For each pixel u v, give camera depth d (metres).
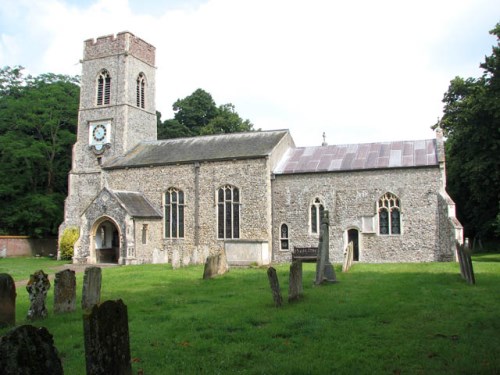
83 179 40.81
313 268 24.22
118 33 41.38
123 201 33.28
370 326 10.25
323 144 40.19
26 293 16.81
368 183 31.39
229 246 30.08
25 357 5.54
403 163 30.95
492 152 32.38
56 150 50.03
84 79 42.31
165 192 35.72
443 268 22.61
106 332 6.77
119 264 32.19
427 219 29.95
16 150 45.44
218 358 8.24
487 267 21.61
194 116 65.31
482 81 38.72
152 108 43.84
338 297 14.04
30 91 50.50
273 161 33.84
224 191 33.97
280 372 7.45
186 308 12.98
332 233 31.75
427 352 8.32
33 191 48.91
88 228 33.75
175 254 25.70
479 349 8.38
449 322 10.48
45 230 47.84
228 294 15.23
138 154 38.91
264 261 30.69
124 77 40.75
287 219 32.81
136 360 8.21
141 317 11.77
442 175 29.91
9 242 45.31
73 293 13.10
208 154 35.38
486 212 36.59
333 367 7.62
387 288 15.73
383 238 30.72
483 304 12.45
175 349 8.88
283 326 10.38
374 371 7.41
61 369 5.95
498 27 32.84
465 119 34.78
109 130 40.56
